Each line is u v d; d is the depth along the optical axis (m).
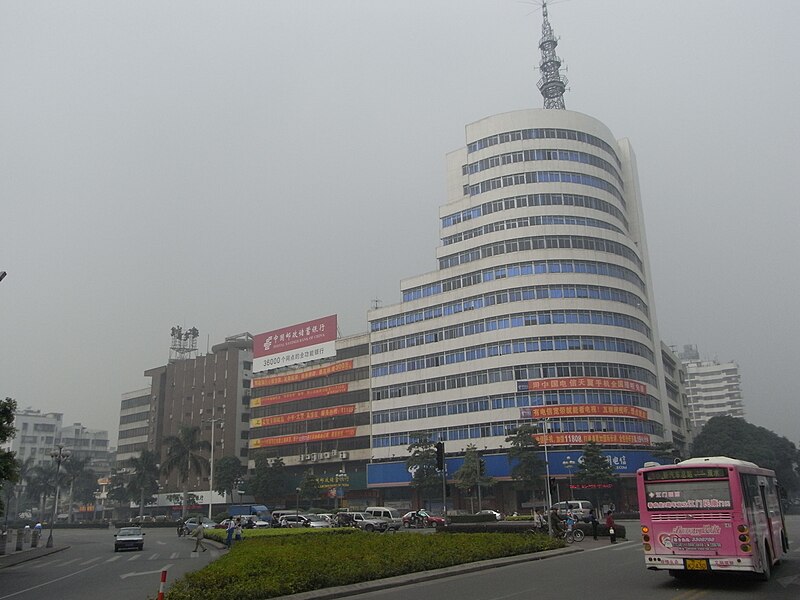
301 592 15.48
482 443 72.12
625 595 14.41
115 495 115.44
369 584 16.86
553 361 70.12
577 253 73.81
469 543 24.36
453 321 78.44
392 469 79.50
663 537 16.22
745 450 85.94
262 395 100.69
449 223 82.56
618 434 67.94
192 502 103.81
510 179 77.75
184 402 114.75
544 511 49.41
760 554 15.95
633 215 86.94
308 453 90.94
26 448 161.38
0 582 23.70
